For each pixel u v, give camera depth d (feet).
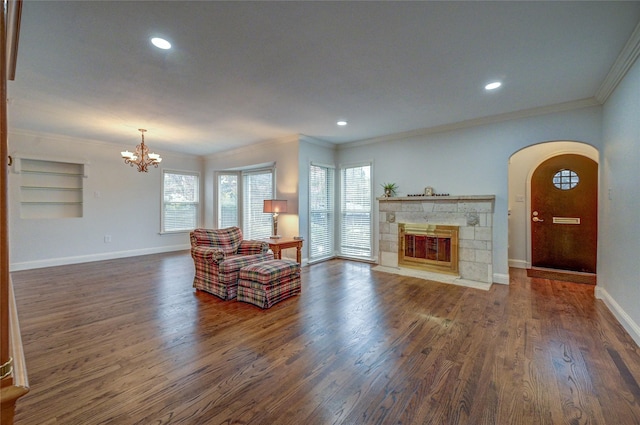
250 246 13.58
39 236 16.53
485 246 13.37
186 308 10.43
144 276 14.79
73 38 7.16
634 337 7.86
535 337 8.12
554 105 12.00
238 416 5.20
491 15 6.43
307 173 17.80
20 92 10.47
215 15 6.36
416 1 5.98
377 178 17.84
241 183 22.72
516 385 6.04
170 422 5.05
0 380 2.27
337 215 19.99
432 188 15.52
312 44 7.55
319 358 7.11
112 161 19.24
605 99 10.64
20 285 13.15
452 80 9.69
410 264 15.69
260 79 9.53
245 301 10.98
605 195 10.85
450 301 11.14
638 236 7.81
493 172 13.73
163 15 6.34
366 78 9.50
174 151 22.06
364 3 6.03
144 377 6.33
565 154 15.46
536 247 16.26
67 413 5.23
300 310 10.24
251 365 6.81
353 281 13.99
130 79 9.47
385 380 6.23
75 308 10.36
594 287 12.77
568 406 5.42
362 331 8.57
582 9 6.24
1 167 2.23
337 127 15.39
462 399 5.63
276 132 16.47
